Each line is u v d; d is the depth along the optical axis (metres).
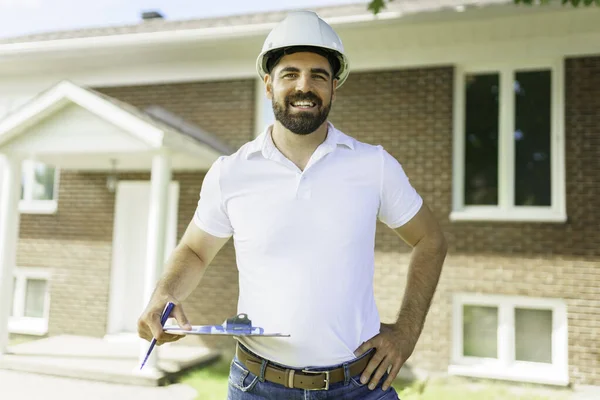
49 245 8.08
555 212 6.20
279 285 1.70
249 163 1.84
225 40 6.84
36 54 7.62
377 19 6.06
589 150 6.06
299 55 1.76
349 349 1.71
